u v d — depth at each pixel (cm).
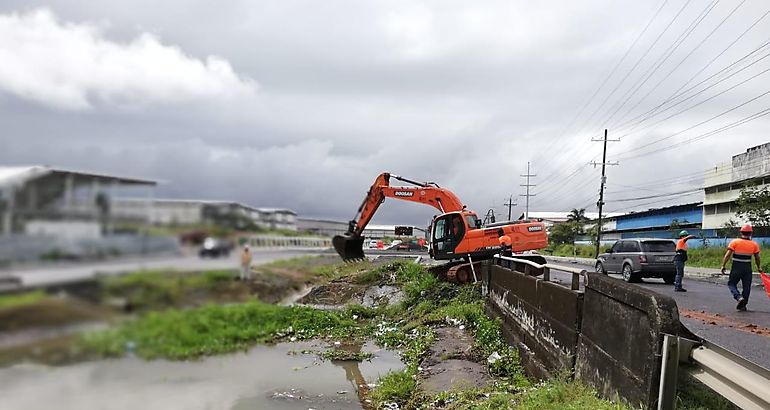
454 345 1014
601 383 523
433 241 1822
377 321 1404
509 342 966
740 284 1773
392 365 959
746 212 3170
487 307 1273
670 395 398
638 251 1842
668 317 416
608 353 513
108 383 187
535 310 808
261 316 701
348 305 1466
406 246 4128
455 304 1373
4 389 167
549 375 680
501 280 1134
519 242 1766
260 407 620
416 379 829
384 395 756
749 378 315
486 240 1748
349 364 952
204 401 475
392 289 1730
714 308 1125
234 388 562
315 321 1205
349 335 1175
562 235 6881
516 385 729
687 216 5116
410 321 1366
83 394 178
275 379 718
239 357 602
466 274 1680
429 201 1916
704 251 3275
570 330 632
